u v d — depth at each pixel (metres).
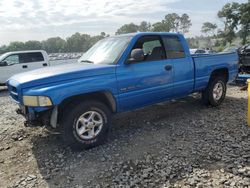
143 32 5.39
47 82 4.16
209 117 6.14
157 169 3.85
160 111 6.72
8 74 13.02
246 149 4.36
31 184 3.64
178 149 4.47
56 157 4.37
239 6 56.66
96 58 5.32
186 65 5.96
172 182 3.53
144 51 5.35
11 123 6.24
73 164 4.11
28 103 4.14
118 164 4.04
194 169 3.81
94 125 4.58
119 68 4.81
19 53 13.34
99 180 3.65
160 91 5.51
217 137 4.91
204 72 6.42
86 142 4.50
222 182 3.46
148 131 5.36
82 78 4.40
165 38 5.69
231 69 7.27
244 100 7.86
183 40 6.05
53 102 4.09
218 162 3.99
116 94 4.80
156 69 5.35
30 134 5.42
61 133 4.41
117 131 5.42
